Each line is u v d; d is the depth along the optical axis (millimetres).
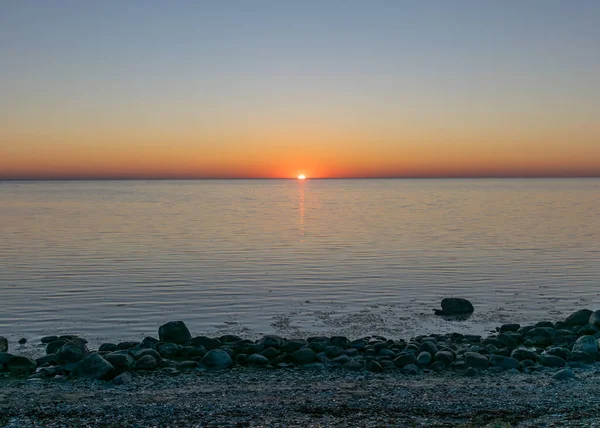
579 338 21625
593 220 83312
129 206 129500
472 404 15750
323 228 73312
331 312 29297
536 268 41719
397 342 22672
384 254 48750
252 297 32438
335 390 17000
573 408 15367
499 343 22828
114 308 29797
